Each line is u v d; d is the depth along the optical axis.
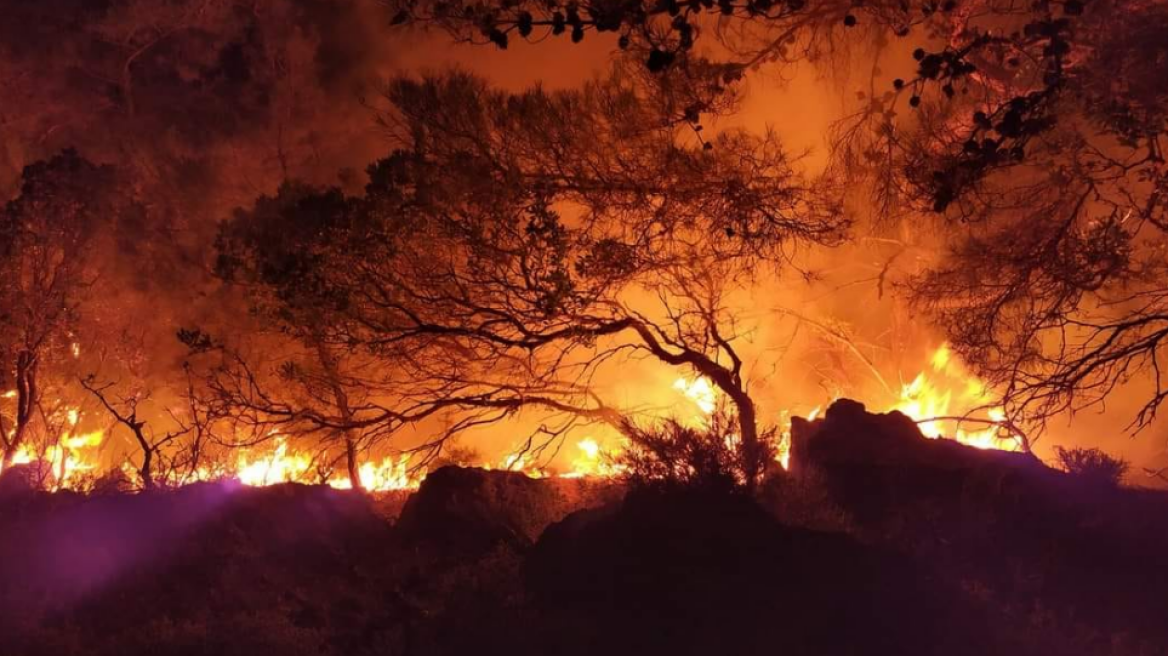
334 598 8.38
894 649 6.88
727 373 13.12
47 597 8.30
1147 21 10.12
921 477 9.58
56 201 16.42
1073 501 9.42
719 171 12.56
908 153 12.06
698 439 9.34
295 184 14.48
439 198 12.35
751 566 7.67
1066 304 12.13
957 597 7.50
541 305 12.71
